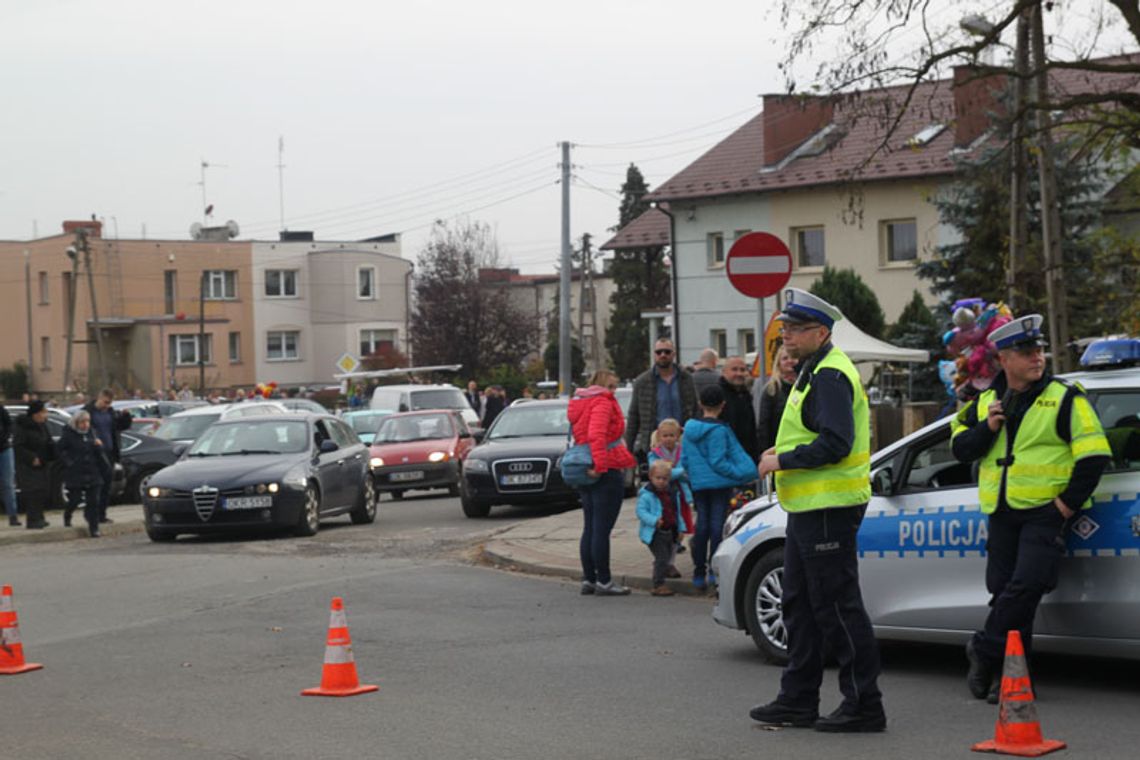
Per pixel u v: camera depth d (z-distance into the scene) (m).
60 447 22.00
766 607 10.02
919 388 33.59
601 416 13.34
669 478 13.62
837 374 7.55
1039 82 19.41
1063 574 8.47
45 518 24.17
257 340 82.25
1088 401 8.27
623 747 7.57
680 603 13.12
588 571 13.71
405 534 20.45
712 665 9.98
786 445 7.69
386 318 86.19
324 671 9.23
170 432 29.92
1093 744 7.34
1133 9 17.14
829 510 7.61
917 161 42.25
